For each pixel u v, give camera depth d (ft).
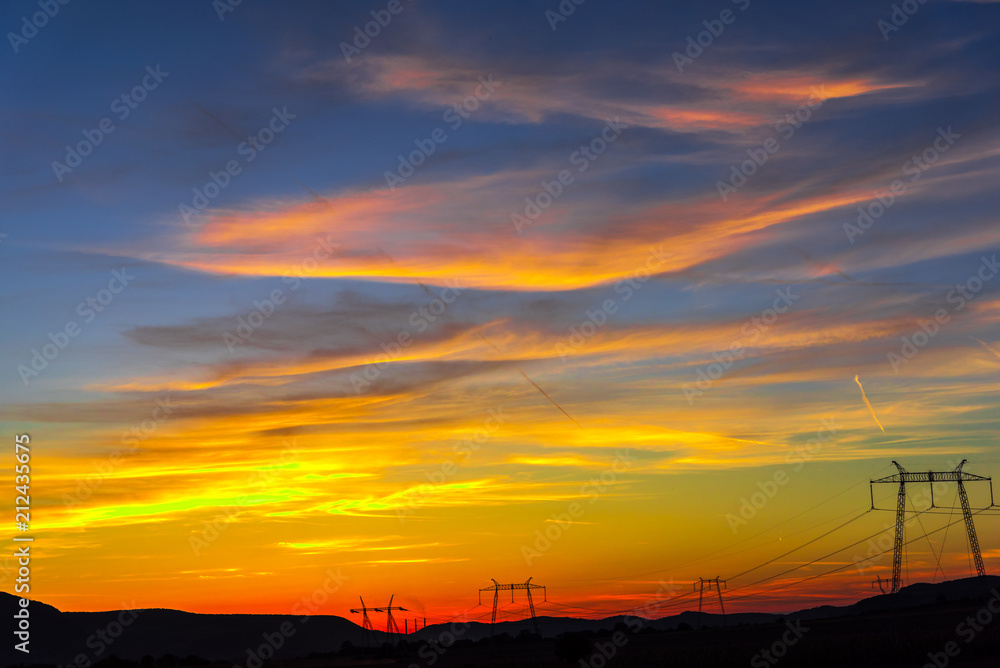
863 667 264.31
